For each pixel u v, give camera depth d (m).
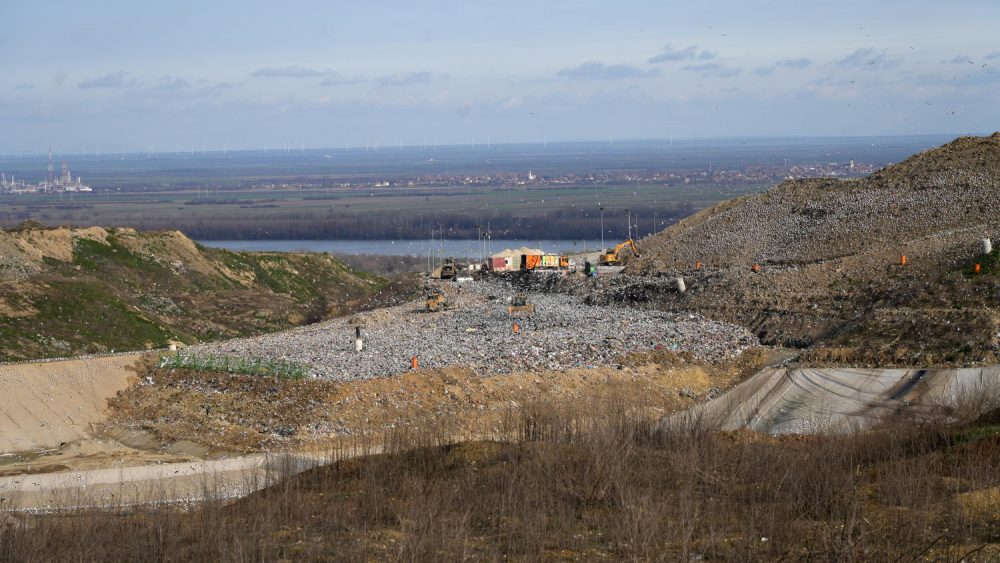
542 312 133.38
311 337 119.56
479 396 88.75
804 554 51.50
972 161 151.75
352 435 80.25
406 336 116.81
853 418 79.31
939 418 74.19
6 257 156.62
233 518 58.78
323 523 57.94
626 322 121.00
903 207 143.88
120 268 170.38
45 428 84.31
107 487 68.75
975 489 57.41
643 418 73.94
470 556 52.62
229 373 93.69
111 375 93.81
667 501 59.59
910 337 96.69
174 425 84.00
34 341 124.19
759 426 80.50
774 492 59.69
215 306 165.25
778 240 150.50
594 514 58.56
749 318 118.50
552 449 66.06
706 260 153.00
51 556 53.06
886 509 55.72
